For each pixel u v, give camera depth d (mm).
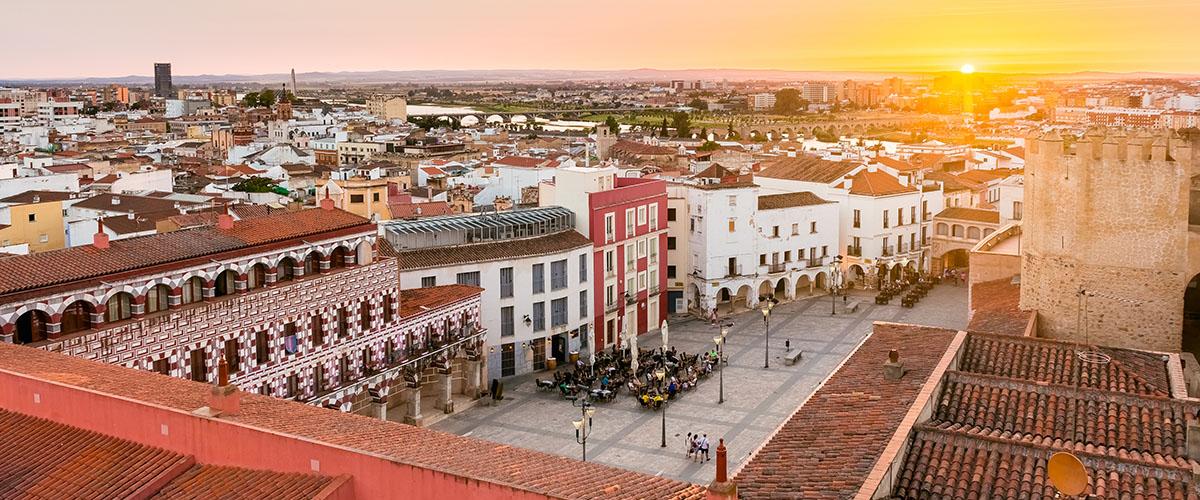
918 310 132000
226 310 69500
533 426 86125
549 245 105938
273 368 73438
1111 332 68500
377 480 35344
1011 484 37000
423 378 91375
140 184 180000
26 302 58094
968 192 165000
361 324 81500
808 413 47469
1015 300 79375
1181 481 36188
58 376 46094
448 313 91250
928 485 37750
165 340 65500
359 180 150250
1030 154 73000
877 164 157125
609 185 115500
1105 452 40500
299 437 37188
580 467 36531
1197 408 43906
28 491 39125
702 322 127688
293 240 74938
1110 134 69312
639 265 120312
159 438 40938
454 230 101562
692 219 132625
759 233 135625
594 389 94375
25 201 136625
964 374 48344
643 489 33875
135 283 63969
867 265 146250
